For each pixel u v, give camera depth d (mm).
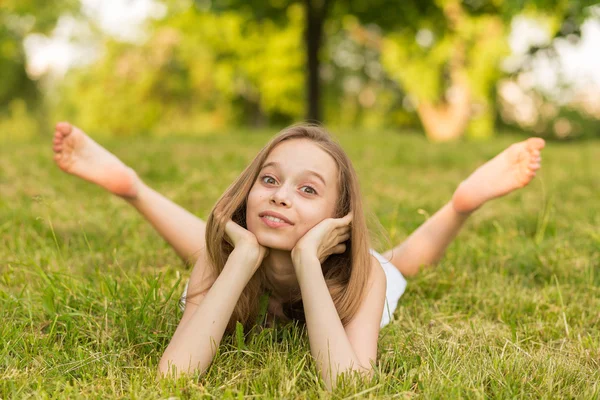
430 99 23500
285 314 2281
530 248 3338
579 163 7711
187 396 1716
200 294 2090
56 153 2814
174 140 10250
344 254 2178
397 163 7812
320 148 2094
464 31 19938
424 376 1817
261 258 2012
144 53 30438
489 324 2447
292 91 26875
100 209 4164
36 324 2303
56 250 3221
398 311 2598
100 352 1998
